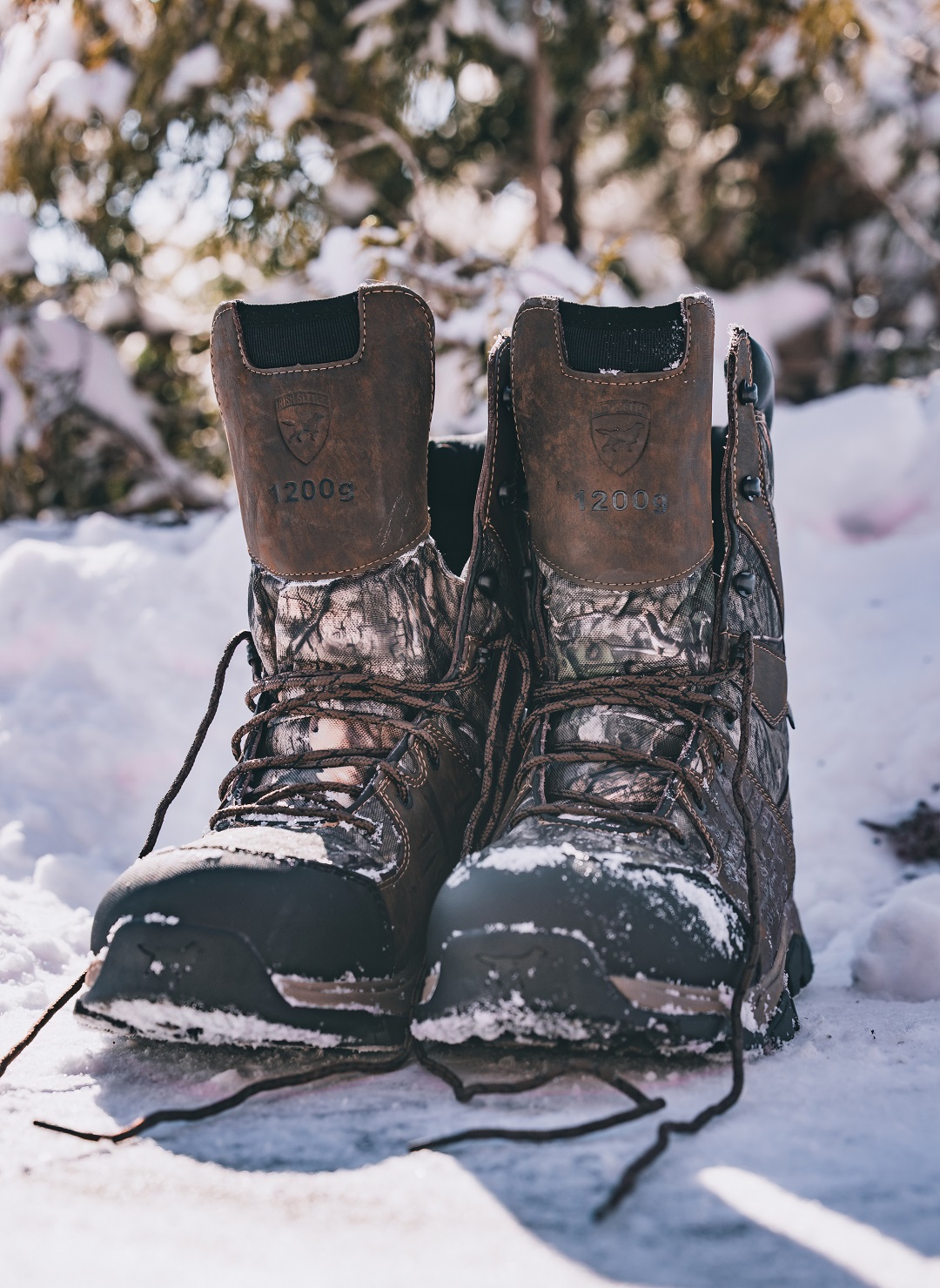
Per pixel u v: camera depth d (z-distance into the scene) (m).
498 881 1.04
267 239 4.88
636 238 6.48
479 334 3.44
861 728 2.31
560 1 5.76
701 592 1.33
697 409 1.29
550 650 1.35
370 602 1.33
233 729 2.26
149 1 4.86
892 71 6.10
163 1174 0.85
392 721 1.30
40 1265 0.71
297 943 1.06
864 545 3.01
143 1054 1.15
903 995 1.43
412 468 1.36
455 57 5.67
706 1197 0.78
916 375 6.62
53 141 5.07
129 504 5.27
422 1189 0.81
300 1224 0.77
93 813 2.12
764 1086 1.02
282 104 4.54
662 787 1.22
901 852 2.06
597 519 1.29
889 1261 0.70
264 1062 1.12
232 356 1.34
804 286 6.72
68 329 5.09
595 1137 0.90
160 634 2.38
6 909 1.58
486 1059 1.10
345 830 1.20
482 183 6.21
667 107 6.42
